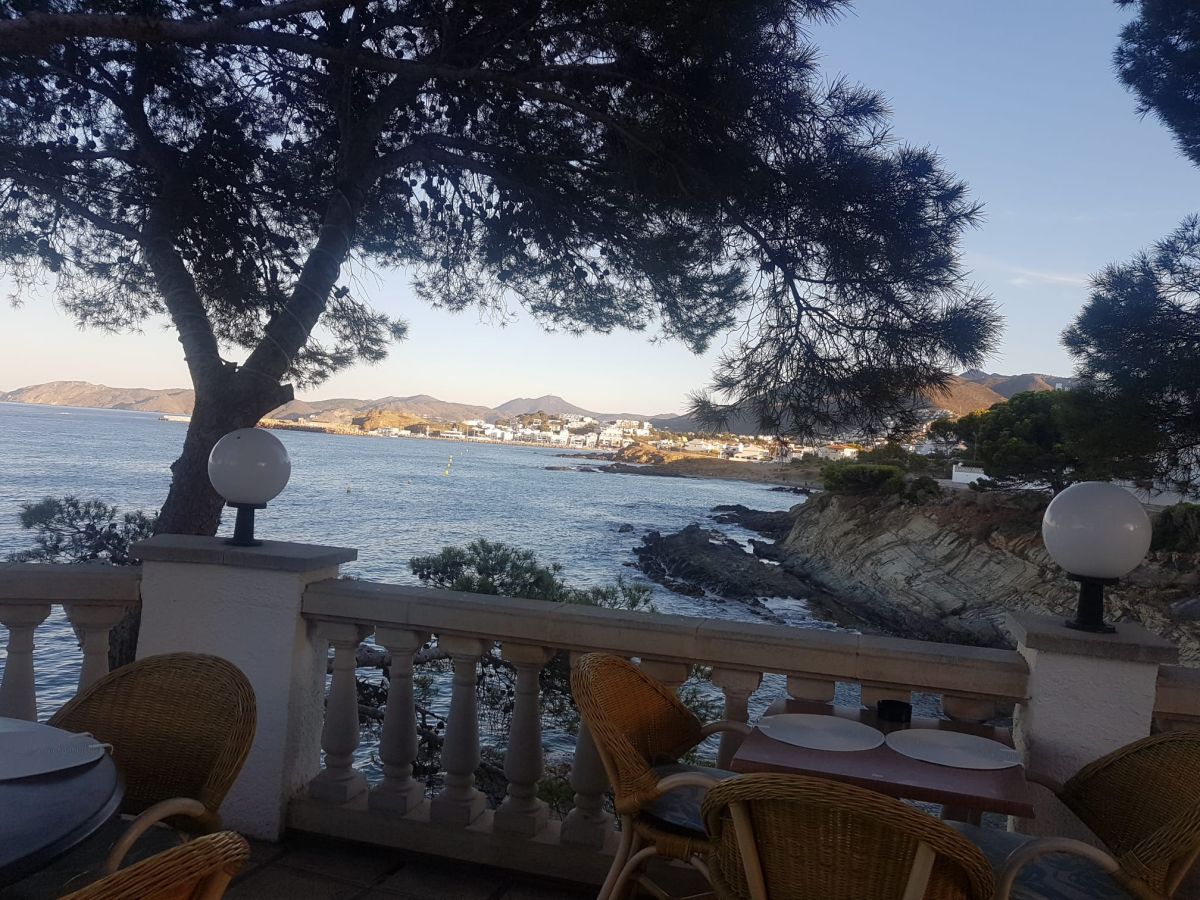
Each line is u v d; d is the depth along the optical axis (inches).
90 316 283.4
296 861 127.8
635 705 104.2
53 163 233.0
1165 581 1035.9
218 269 255.3
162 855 46.3
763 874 72.9
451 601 128.6
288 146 254.1
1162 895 77.5
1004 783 81.9
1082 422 426.9
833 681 115.7
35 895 74.4
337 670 136.2
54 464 4077.3
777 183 191.2
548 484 5428.2
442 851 128.6
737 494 5551.2
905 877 67.1
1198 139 436.5
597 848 123.5
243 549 134.8
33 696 134.5
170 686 93.9
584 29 200.8
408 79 223.6
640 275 242.2
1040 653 107.0
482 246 260.4
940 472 1998.0
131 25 165.2
